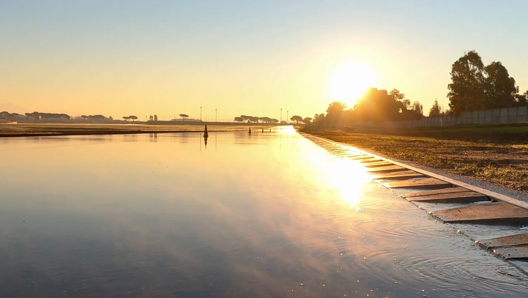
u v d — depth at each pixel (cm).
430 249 851
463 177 1862
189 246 849
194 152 3319
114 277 684
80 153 3119
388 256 805
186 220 1065
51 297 610
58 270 713
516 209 1131
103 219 1070
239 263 754
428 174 1883
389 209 1235
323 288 652
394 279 692
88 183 1673
